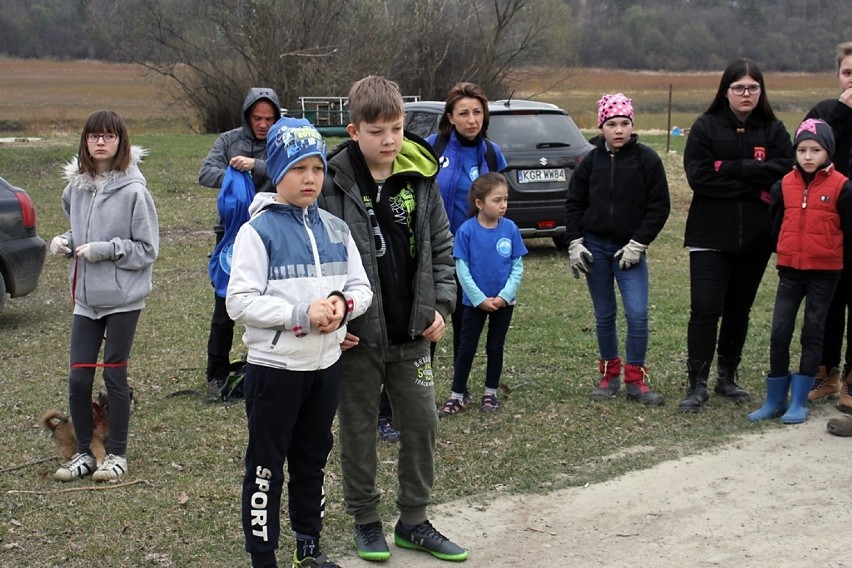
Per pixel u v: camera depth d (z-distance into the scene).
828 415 5.88
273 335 3.44
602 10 55.47
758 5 55.00
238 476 4.89
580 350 7.38
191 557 3.99
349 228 3.73
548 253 11.86
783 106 41.12
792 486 4.73
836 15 54.06
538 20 35.25
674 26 54.09
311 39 31.50
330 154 3.85
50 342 7.79
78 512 4.43
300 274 3.47
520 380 6.61
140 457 5.17
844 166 6.03
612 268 6.11
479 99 5.87
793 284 5.71
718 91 5.76
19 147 19.86
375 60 32.25
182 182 17.03
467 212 5.93
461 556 3.96
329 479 4.85
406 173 3.83
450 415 5.88
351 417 3.90
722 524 4.30
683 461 5.08
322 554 3.79
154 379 6.67
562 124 11.46
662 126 34.62
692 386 5.98
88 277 4.78
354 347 3.82
